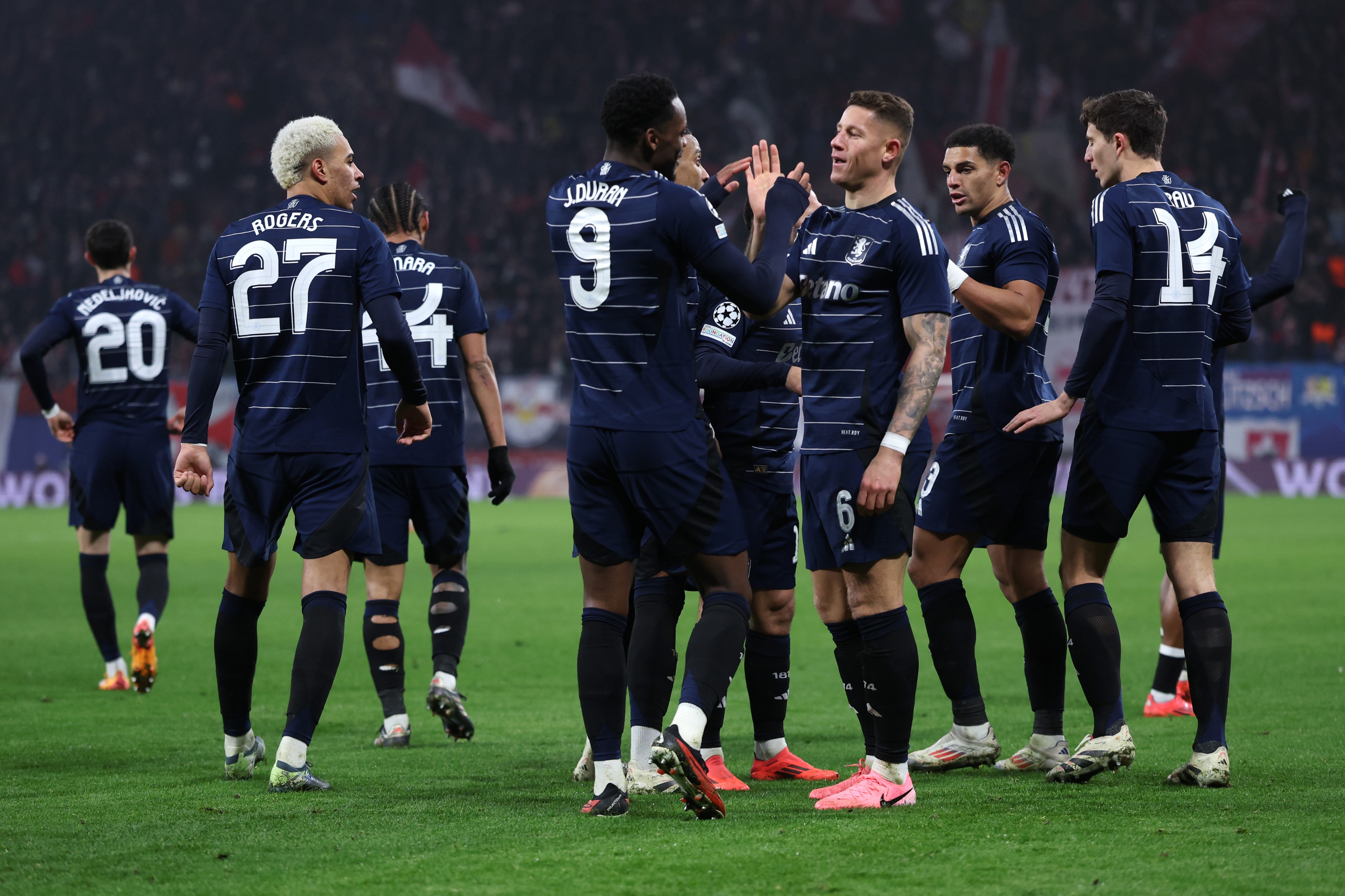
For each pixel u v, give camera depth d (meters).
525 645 28.73
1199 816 11.95
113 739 17.88
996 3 111.62
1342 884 9.56
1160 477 14.32
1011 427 14.28
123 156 116.88
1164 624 19.89
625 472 12.33
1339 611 32.06
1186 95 110.69
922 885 9.62
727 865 10.23
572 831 11.55
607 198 12.37
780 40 116.50
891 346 12.98
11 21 118.44
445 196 116.50
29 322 106.62
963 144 15.66
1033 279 14.93
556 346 106.44
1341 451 87.00
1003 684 22.84
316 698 14.06
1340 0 108.81
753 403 15.35
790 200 12.95
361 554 14.94
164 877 10.13
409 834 11.52
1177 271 14.12
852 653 13.95
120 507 23.86
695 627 12.35
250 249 14.41
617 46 118.94
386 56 119.69
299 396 14.28
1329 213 106.00
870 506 12.58
